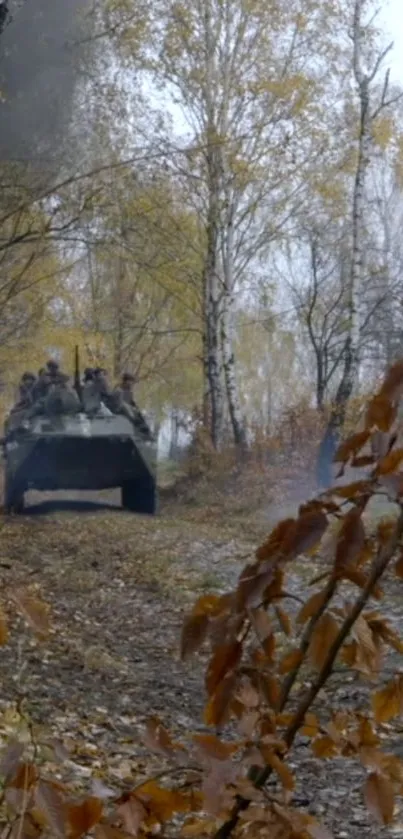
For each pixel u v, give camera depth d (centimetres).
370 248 3167
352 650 296
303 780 656
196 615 295
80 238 1681
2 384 3703
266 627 279
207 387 2808
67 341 3594
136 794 290
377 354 3178
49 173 1655
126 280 4003
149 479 2173
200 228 2797
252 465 2370
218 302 2681
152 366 4400
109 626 1115
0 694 770
